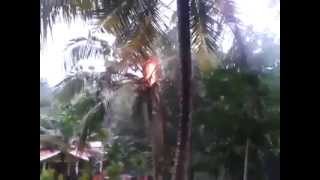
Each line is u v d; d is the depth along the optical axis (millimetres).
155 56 14195
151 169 19016
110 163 18781
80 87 15242
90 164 18141
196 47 11906
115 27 10883
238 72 16516
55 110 16078
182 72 11719
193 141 18531
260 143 17844
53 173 16906
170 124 17359
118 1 10703
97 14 10594
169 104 16625
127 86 15898
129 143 19906
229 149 18531
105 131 17719
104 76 15320
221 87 17172
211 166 18734
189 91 11852
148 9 10938
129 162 19188
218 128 18281
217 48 13477
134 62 14117
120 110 17234
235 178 18750
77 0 10039
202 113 18297
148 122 17484
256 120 17688
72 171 17500
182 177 12109
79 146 17297
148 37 11203
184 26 11430
